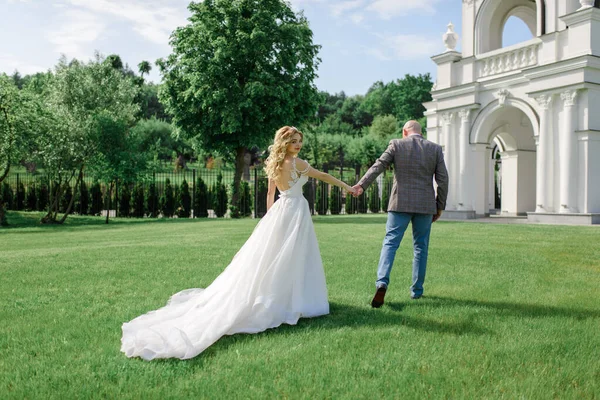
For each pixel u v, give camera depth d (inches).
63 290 196.2
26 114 758.5
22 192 1138.0
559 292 185.3
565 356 113.0
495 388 95.0
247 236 434.3
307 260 155.3
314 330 136.6
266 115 832.9
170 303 163.9
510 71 680.4
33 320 148.6
